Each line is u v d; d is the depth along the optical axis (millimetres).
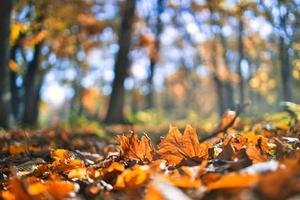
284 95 15008
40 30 20234
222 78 35031
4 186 2633
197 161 2701
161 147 2816
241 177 1501
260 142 2941
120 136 3064
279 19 14859
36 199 1757
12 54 22281
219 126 4895
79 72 44906
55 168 2857
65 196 1751
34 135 8648
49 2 19609
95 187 1983
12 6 13812
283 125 4945
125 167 2777
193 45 43844
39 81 32125
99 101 55062
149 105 42938
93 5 25938
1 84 14141
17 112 25672
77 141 7641
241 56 26703
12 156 4340
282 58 15016
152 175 1878
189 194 1654
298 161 2023
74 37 30031
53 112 93000
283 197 1296
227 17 28312
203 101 76375
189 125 2805
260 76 30484
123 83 25047
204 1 28641
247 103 4863
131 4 25047
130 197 1799
